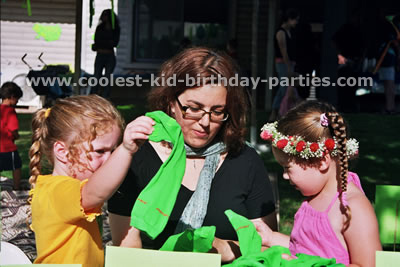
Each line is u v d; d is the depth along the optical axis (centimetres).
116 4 1480
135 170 249
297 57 1164
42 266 193
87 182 200
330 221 235
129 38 1502
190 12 1714
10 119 652
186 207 247
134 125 194
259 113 1348
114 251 200
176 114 241
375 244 225
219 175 258
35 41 1459
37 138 227
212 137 246
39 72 1236
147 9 1503
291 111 246
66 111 218
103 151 220
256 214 265
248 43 1556
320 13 1966
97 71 1204
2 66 1459
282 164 243
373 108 1385
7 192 645
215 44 1708
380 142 994
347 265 230
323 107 242
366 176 760
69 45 1467
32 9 1445
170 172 202
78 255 215
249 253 225
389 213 261
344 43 1277
